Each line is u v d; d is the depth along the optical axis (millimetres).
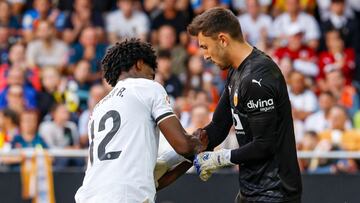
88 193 16562
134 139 16656
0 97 37375
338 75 39312
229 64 17266
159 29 41812
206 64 39250
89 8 42844
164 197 29422
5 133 32750
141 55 17375
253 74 16703
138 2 43750
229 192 29125
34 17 42125
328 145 32312
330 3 45312
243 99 16812
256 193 17031
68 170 29500
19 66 37656
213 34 16969
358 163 30547
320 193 28859
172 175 18172
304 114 37125
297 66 41125
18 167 29891
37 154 29547
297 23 42844
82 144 34812
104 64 17625
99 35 41406
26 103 37125
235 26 17031
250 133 16984
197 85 38000
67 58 40625
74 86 38094
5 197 29547
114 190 16375
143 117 16781
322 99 36562
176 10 43250
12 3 42719
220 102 18047
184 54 40406
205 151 17875
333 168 30281
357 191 28625
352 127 37344
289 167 16922
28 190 29453
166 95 17078
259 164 17000
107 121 16891
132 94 16906
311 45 42594
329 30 43656
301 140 33906
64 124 34312
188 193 29344
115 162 16531
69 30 41500
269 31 43500
